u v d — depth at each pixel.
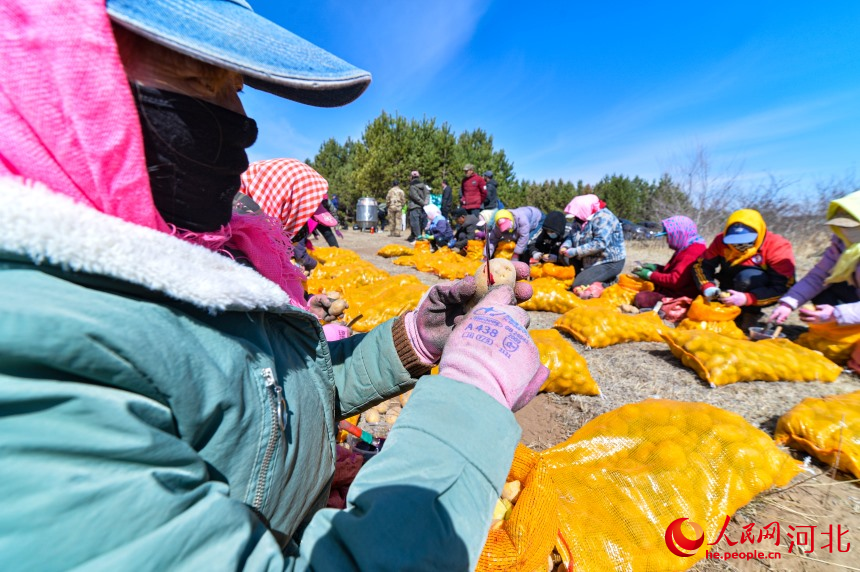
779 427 2.40
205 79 0.60
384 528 0.52
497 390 0.69
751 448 1.86
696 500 1.70
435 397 0.67
